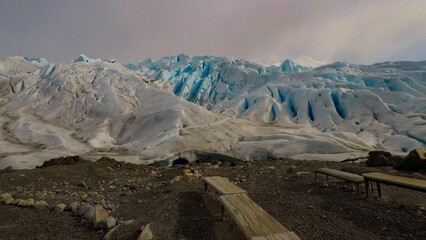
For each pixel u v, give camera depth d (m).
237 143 25.91
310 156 20.44
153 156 23.23
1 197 4.67
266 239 2.17
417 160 6.51
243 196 3.72
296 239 2.16
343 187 5.17
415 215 3.45
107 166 9.20
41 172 7.11
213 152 24.14
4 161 22.94
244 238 3.09
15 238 3.22
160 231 3.31
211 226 3.50
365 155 19.88
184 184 6.43
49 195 5.36
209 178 5.43
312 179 6.21
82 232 3.46
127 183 7.30
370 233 3.04
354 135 26.06
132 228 3.44
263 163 9.77
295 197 4.83
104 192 6.15
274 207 4.26
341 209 3.96
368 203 4.13
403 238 2.84
